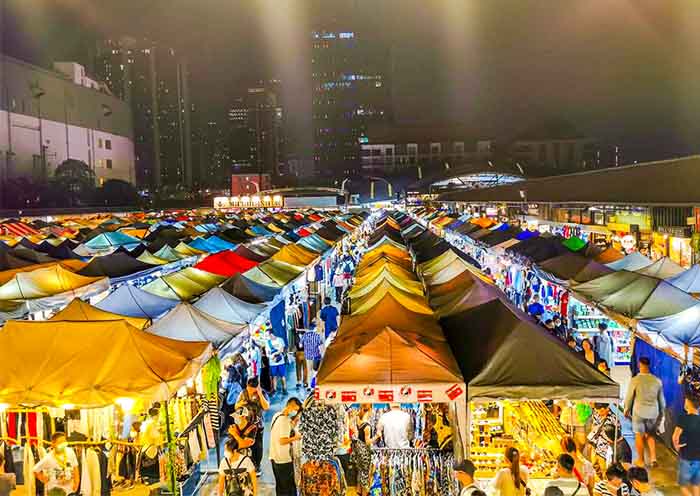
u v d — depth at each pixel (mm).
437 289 12836
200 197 150500
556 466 7996
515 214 44719
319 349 13312
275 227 40281
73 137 107625
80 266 18125
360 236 48062
